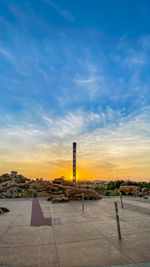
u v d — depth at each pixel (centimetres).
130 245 516
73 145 3531
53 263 408
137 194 2406
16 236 605
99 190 3338
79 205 1404
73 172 3362
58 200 1619
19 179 3625
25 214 1014
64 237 592
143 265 397
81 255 449
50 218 901
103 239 570
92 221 827
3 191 2570
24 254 458
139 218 885
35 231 666
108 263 406
